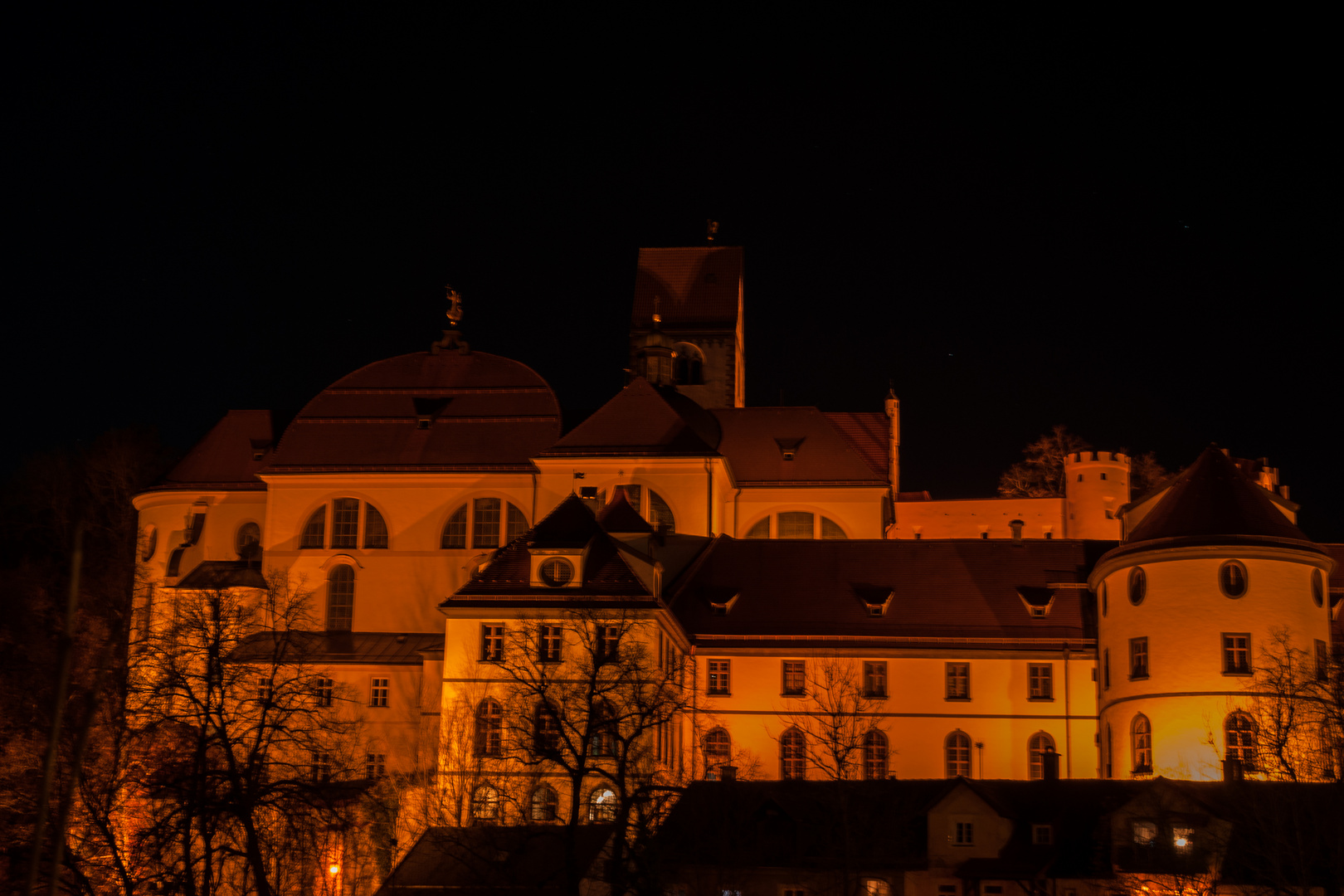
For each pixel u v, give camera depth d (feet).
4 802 185.16
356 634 287.89
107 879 171.42
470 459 305.53
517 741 195.42
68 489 369.91
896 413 391.86
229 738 165.78
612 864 159.84
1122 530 288.92
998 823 199.82
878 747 260.21
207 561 312.91
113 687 194.70
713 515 292.81
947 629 266.98
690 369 369.71
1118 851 192.85
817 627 267.59
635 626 231.71
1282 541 236.84
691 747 259.39
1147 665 239.91
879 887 195.21
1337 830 172.76
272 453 322.96
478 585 239.50
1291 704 200.75
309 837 185.47
